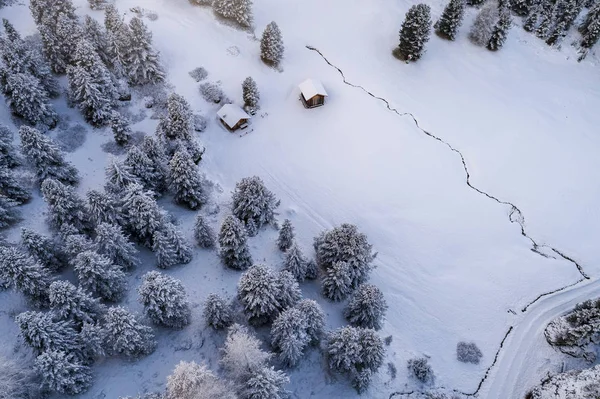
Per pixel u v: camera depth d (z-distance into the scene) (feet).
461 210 198.90
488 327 168.96
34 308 126.62
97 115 186.80
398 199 198.59
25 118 177.47
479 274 182.09
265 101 222.69
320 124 218.38
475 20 255.91
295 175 203.62
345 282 151.64
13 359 116.37
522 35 271.49
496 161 215.72
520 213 201.46
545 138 226.99
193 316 140.67
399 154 211.82
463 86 241.35
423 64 246.47
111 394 120.06
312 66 236.63
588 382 142.20
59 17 194.90
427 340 163.63
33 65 180.24
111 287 130.41
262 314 134.62
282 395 121.08
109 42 200.75
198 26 237.86
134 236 152.87
